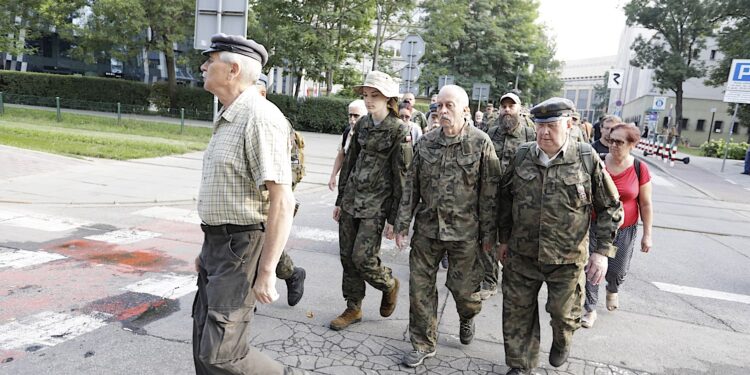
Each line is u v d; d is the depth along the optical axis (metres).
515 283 3.20
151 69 37.28
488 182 3.27
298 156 4.19
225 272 2.26
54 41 35.09
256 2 25.23
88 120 19.53
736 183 15.75
